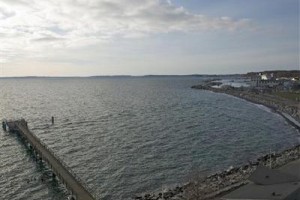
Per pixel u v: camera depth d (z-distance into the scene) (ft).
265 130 416.26
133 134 384.27
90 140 356.18
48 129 418.10
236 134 389.39
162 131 400.88
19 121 423.23
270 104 643.86
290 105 601.62
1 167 267.18
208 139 361.30
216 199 176.96
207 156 297.12
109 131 402.31
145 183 234.58
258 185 185.88
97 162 278.87
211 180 227.40
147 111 577.84
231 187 209.56
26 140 349.41
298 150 306.14
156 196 206.90
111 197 212.23
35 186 228.02
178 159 287.69
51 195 212.84
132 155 298.76
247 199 164.14
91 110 595.06
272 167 245.65
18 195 214.48
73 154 302.25
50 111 587.27
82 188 204.03
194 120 483.10
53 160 259.19
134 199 206.08
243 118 506.48
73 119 493.36
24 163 277.85
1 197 211.61
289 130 418.10
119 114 541.75
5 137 377.09
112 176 247.09
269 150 319.88
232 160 286.25
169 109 605.31
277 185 180.34
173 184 231.71
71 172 236.43
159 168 264.52
